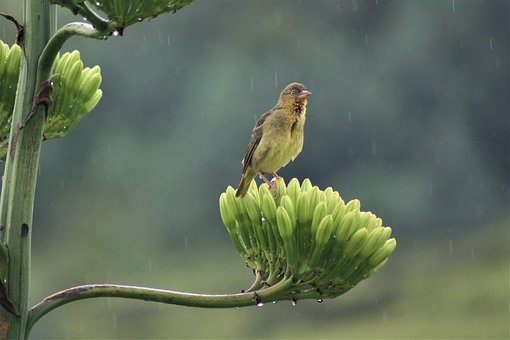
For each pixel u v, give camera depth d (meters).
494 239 33.03
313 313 29.31
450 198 34.25
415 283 30.91
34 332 28.20
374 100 34.97
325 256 4.26
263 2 35.81
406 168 34.62
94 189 33.12
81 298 4.08
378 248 4.29
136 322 29.14
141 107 33.66
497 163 35.12
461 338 27.17
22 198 4.14
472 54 35.94
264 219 4.34
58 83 4.80
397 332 28.08
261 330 28.55
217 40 34.91
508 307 28.48
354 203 4.37
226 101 33.88
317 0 36.50
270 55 35.16
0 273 4.07
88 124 33.44
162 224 32.81
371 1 36.25
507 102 35.62
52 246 32.72
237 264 31.95
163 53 34.00
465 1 36.12
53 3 3.95
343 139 34.66
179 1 4.03
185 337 27.56
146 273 32.00
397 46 35.91
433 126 35.09
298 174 34.44
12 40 29.41
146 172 33.38
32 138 4.17
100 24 4.00
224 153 33.28
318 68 35.28
